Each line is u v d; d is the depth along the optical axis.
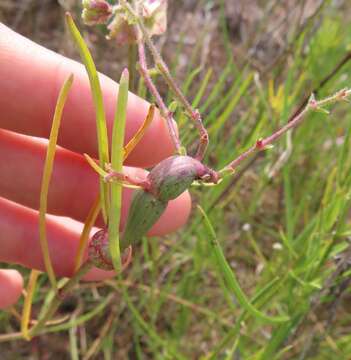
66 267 0.09
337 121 0.15
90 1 0.07
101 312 0.13
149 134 0.07
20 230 0.08
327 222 0.09
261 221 0.14
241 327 0.11
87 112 0.07
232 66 0.13
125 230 0.05
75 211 0.08
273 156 0.12
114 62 0.14
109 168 0.05
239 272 0.14
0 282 0.09
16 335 0.10
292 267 0.10
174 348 0.12
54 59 0.07
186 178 0.05
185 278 0.12
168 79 0.06
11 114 0.07
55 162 0.08
